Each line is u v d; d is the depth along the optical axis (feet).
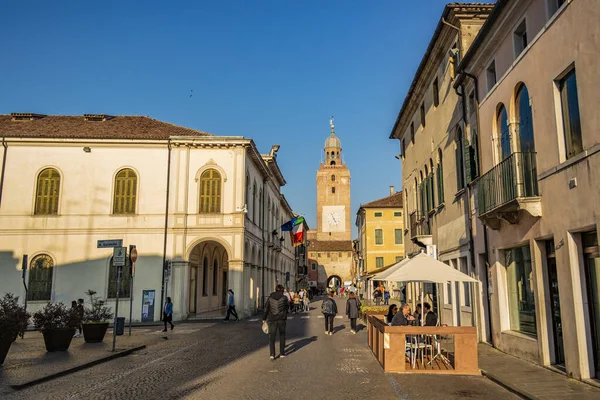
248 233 107.04
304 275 243.40
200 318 96.27
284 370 37.29
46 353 45.32
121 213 99.60
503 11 40.24
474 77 49.78
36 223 98.37
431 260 41.70
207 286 120.26
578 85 30.19
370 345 50.83
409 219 88.89
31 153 100.53
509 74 40.45
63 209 99.09
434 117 68.18
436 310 69.92
